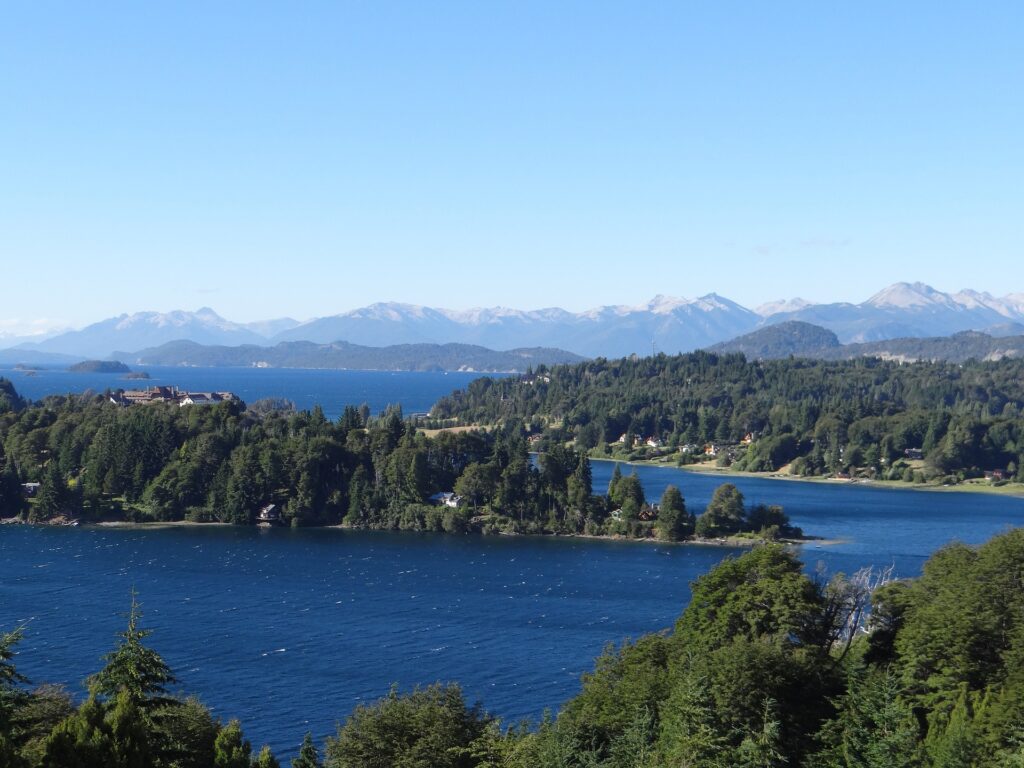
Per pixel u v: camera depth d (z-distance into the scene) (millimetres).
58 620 172000
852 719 81688
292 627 172875
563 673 149250
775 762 79438
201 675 145875
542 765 81125
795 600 100812
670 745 81125
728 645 95062
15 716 81562
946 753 75875
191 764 81688
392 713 91000
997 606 96000
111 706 74312
